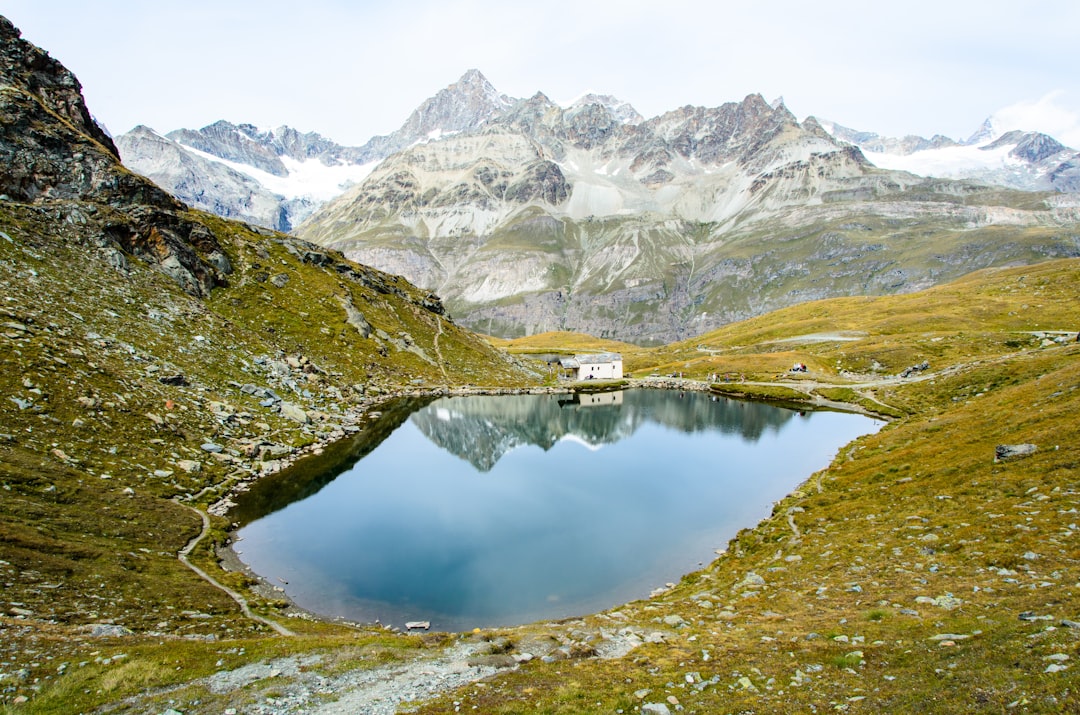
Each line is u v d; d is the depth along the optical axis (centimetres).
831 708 1697
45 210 9781
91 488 4688
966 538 3225
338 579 4569
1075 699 1362
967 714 1460
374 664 2550
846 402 12650
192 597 3662
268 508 5944
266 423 8094
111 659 2370
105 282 8950
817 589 3106
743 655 2277
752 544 4806
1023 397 6206
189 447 6388
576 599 4228
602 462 8950
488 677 2355
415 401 13275
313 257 17262
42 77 12500
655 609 3416
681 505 6531
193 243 13000
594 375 19212
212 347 9225
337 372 12625
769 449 9262
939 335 16462
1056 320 16550
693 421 12181
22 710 1941
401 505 6525
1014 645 1766
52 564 3356
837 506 4972
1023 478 3894
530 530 5759
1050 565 2562
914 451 5900
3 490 4025
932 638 2017
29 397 5397
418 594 4316
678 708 1880
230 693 2214
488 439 10525
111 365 6850
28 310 6850
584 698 2019
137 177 12412
